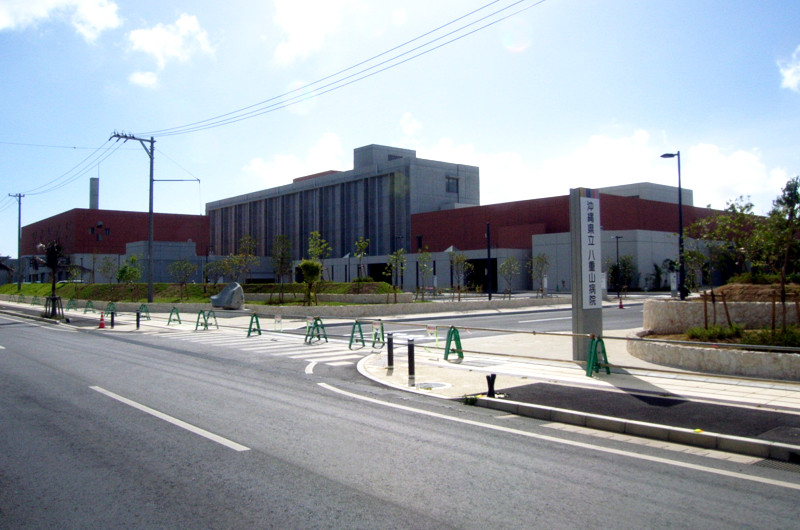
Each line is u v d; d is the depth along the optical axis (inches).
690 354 494.9
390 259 1930.4
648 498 218.1
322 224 3467.0
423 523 192.5
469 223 2886.3
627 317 1182.3
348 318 1234.0
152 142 1387.8
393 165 3137.3
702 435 294.7
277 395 422.0
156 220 3590.1
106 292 1904.5
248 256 1991.9
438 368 548.1
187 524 191.8
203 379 493.0
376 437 304.8
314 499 214.2
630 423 319.0
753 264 581.6
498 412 373.7
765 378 442.6
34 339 868.6
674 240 2657.5
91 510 203.8
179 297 1694.1
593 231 560.1
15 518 196.9
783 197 544.1
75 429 316.5
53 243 1381.6
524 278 2603.3
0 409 367.2
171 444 287.0
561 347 692.7
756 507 209.8
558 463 262.4
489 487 228.7
